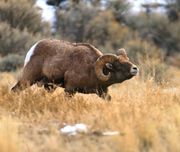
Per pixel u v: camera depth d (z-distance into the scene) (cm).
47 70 4716
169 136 3450
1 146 3272
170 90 5228
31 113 4291
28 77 4803
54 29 15400
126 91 5447
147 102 4453
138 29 17800
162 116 3969
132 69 4572
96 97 4953
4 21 13550
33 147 3397
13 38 12512
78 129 3731
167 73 8288
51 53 4731
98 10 16000
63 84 4756
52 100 4516
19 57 11156
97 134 3659
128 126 3606
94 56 4628
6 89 4891
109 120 3859
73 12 15475
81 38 15150
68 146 3431
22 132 3788
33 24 13912
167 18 18562
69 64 4631
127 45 14562
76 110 4259
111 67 4575
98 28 15225
